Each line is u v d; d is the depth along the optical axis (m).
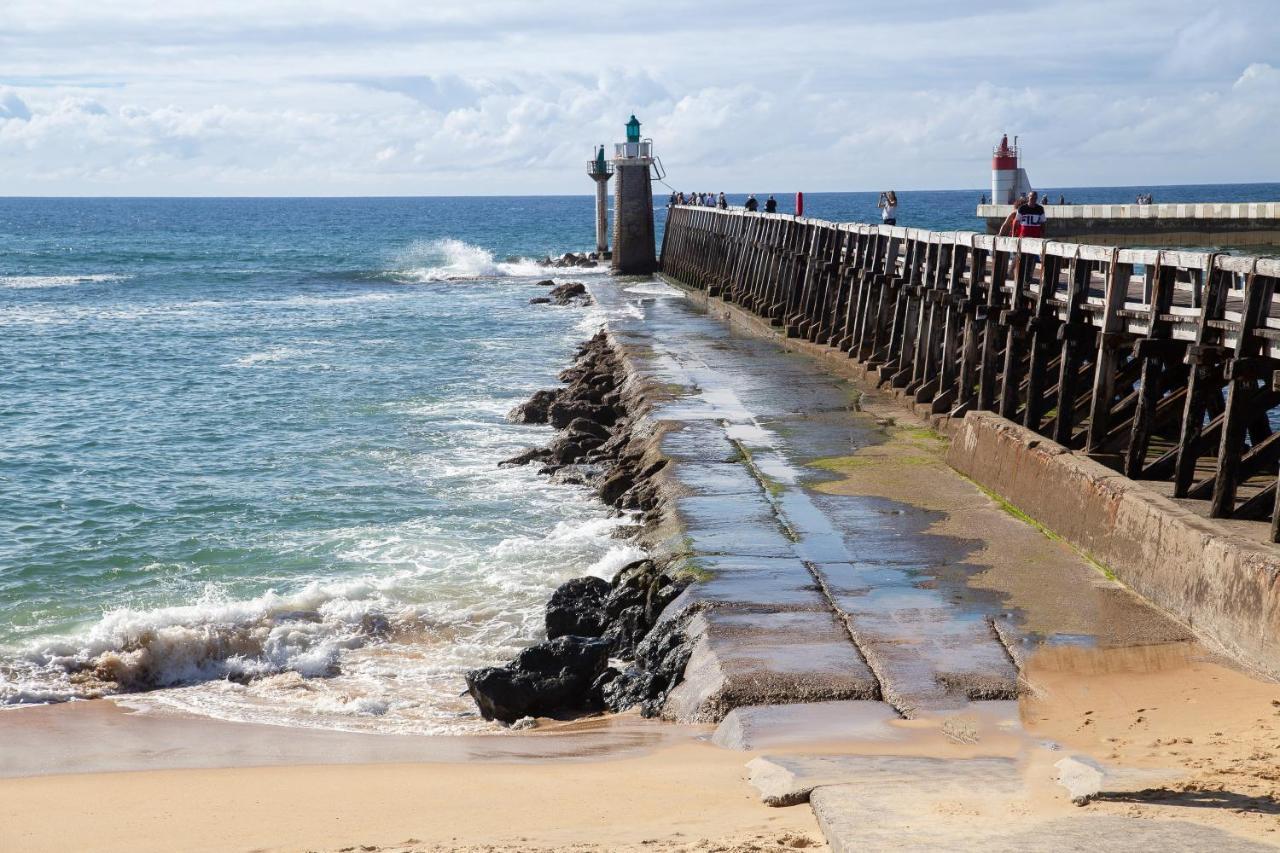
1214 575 9.92
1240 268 11.53
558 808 7.36
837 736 8.28
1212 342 12.26
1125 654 9.60
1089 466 12.84
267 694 11.24
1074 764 7.06
